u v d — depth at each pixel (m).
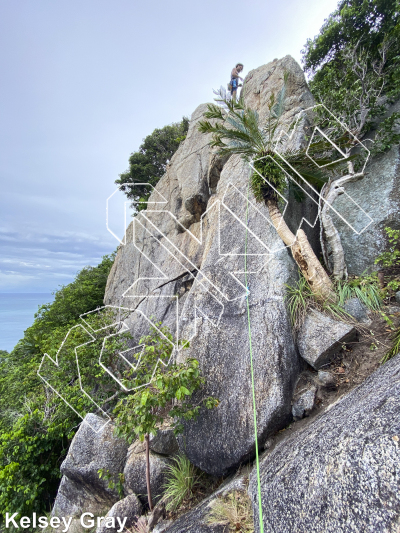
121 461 4.45
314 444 1.99
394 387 1.84
